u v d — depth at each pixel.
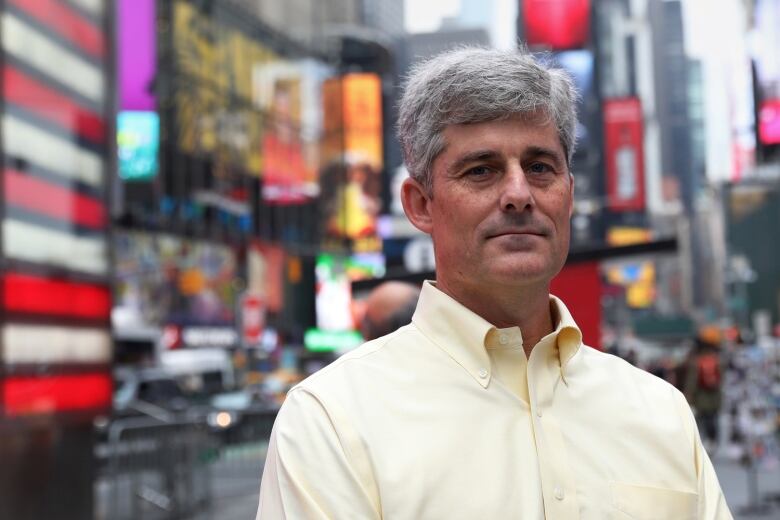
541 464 1.57
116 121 7.38
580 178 78.75
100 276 7.10
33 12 6.43
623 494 1.61
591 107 78.81
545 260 1.62
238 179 50.97
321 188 58.75
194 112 47.12
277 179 54.41
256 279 51.62
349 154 59.91
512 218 1.60
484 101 1.59
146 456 9.84
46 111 6.56
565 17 61.47
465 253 1.63
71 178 6.84
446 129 1.64
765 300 70.62
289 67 57.47
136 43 41.47
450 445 1.55
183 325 45.41
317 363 46.81
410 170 1.75
